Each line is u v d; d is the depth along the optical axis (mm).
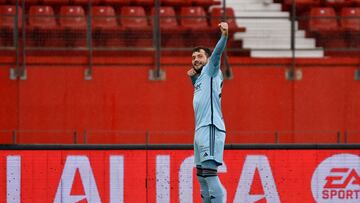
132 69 58125
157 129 58094
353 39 61281
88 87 57844
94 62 57906
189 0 66312
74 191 37719
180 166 38000
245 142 58344
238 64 58625
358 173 38250
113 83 58000
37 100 57406
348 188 38250
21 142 56688
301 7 66562
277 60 58875
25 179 37500
